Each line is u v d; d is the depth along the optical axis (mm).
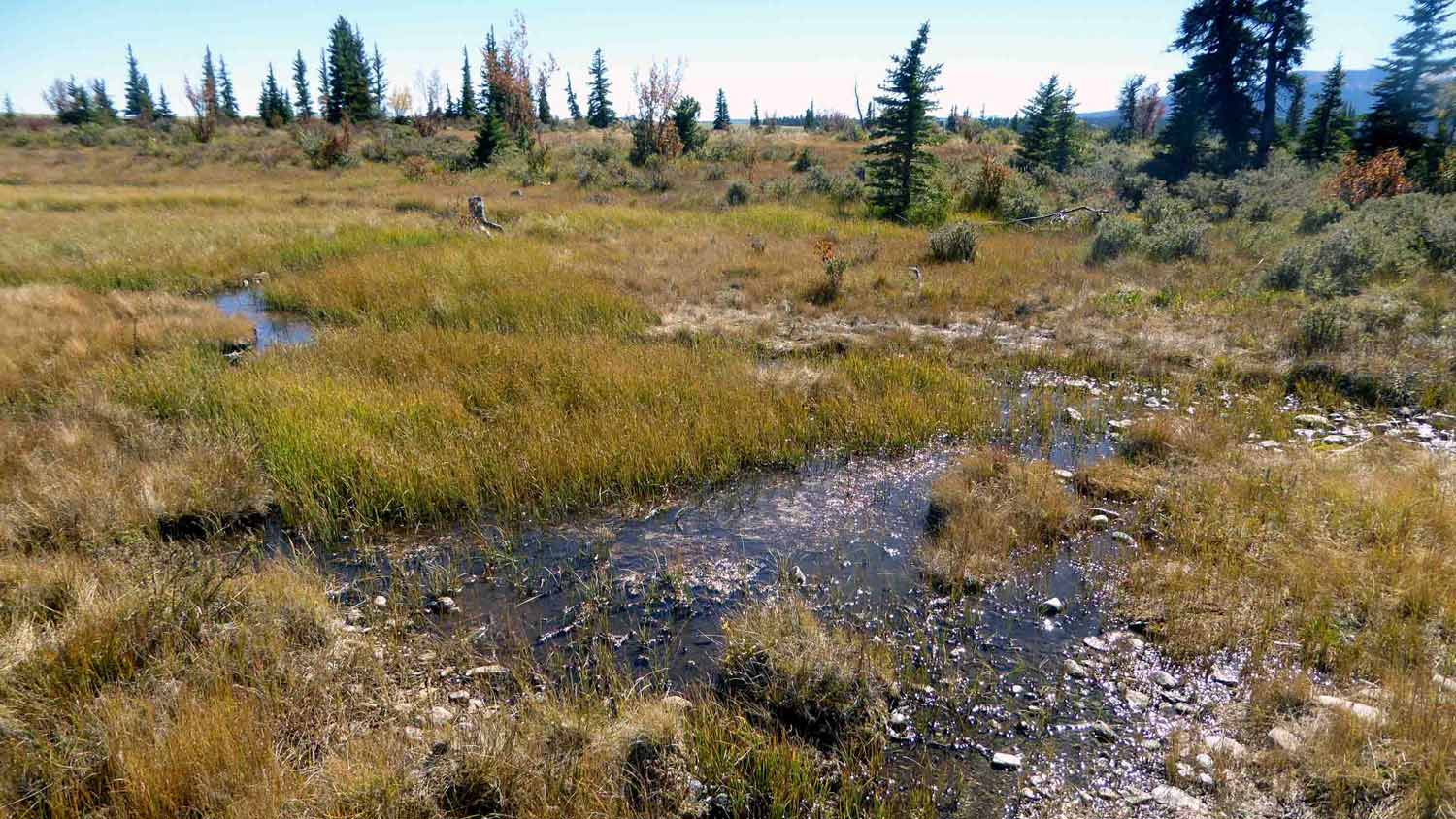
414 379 8445
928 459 7059
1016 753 3553
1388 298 10133
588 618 4672
